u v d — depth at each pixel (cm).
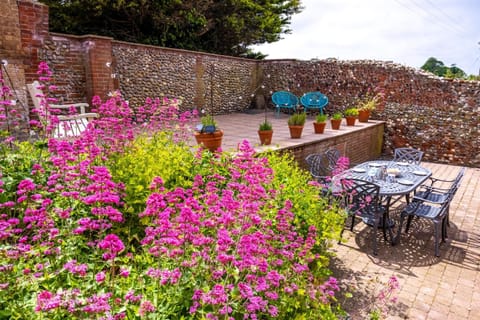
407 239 416
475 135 825
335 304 279
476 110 816
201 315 148
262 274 176
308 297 195
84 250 193
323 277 255
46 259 165
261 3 1359
